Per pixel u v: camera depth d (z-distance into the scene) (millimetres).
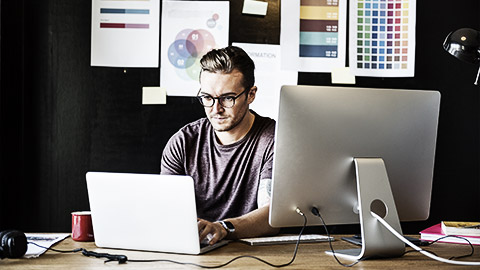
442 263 1467
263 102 2828
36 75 2748
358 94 1539
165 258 1513
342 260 1509
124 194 1600
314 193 1556
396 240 1537
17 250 1494
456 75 2895
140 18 2787
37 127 2748
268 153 2482
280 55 2836
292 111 1486
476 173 2887
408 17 2869
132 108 2787
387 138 1585
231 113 2438
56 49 2760
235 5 2814
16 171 2719
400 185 1644
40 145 2750
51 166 2756
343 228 2801
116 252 1603
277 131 1494
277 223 1553
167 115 2795
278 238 1847
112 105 2779
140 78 2791
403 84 2881
